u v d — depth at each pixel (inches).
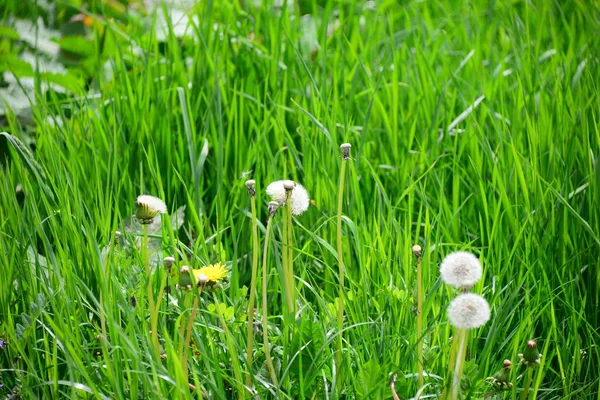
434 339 83.7
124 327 84.0
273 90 109.6
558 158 98.0
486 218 92.3
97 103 107.6
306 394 81.0
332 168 98.9
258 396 79.6
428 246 87.0
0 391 83.3
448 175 101.5
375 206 95.9
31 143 106.9
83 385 77.9
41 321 83.3
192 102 108.2
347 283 91.3
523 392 79.8
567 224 92.7
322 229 96.3
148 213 80.0
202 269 81.8
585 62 108.0
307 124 103.8
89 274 87.1
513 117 103.3
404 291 84.9
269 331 84.9
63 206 87.8
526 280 90.0
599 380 84.4
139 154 101.7
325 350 82.0
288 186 79.4
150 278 79.4
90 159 99.7
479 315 74.2
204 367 82.5
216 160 101.0
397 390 80.2
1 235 88.3
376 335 83.7
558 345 86.6
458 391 77.7
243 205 99.4
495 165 95.1
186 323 83.0
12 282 86.7
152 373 76.6
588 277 90.7
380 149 105.3
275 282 91.3
